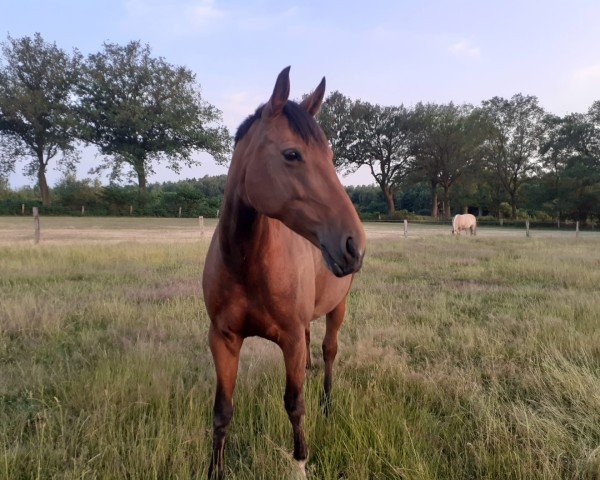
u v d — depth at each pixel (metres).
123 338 4.48
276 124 1.83
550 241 18.27
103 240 15.23
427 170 52.50
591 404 3.05
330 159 1.84
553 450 2.57
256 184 1.85
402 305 6.39
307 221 1.76
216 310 2.27
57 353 4.18
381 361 3.97
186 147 44.22
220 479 2.35
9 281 7.36
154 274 8.52
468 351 4.38
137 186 43.47
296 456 2.34
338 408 3.07
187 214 41.09
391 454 2.46
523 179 49.91
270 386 3.33
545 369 3.77
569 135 43.75
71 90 40.97
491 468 2.43
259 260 2.09
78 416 3.00
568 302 6.39
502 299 6.99
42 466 2.43
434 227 34.34
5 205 36.09
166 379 3.39
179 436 2.62
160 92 41.38
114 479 2.31
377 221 46.75
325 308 3.08
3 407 3.07
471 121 48.88
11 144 40.16
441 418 3.10
